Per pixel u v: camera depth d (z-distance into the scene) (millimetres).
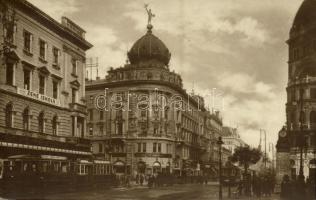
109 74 90750
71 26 56188
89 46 60625
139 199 33562
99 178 48438
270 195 38750
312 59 67375
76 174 42688
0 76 41500
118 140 86812
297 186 33000
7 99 42531
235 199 33844
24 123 46031
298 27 69438
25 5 44844
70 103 55406
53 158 38844
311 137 64438
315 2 68438
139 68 87688
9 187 33781
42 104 49000
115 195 38281
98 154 88875
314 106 66875
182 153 96125
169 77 89375
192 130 106188
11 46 42875
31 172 36062
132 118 86938
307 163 63438
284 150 65125
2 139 41062
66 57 54719
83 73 59719
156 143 86188
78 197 34844
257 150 89938
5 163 35406
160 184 62344
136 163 85625
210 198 35312
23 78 45562
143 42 91562
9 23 42719
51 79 51219
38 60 48500
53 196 35469
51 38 51438
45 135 49000
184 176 73938
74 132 55812
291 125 68062
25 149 44562
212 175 107188
